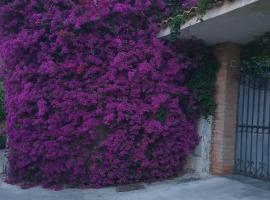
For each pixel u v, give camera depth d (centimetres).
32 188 890
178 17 809
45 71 862
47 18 884
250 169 871
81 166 875
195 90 915
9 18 931
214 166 899
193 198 755
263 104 852
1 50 948
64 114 868
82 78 873
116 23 885
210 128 909
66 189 870
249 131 878
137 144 872
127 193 816
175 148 898
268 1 628
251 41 879
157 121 873
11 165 940
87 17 858
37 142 893
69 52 870
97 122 864
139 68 865
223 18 722
